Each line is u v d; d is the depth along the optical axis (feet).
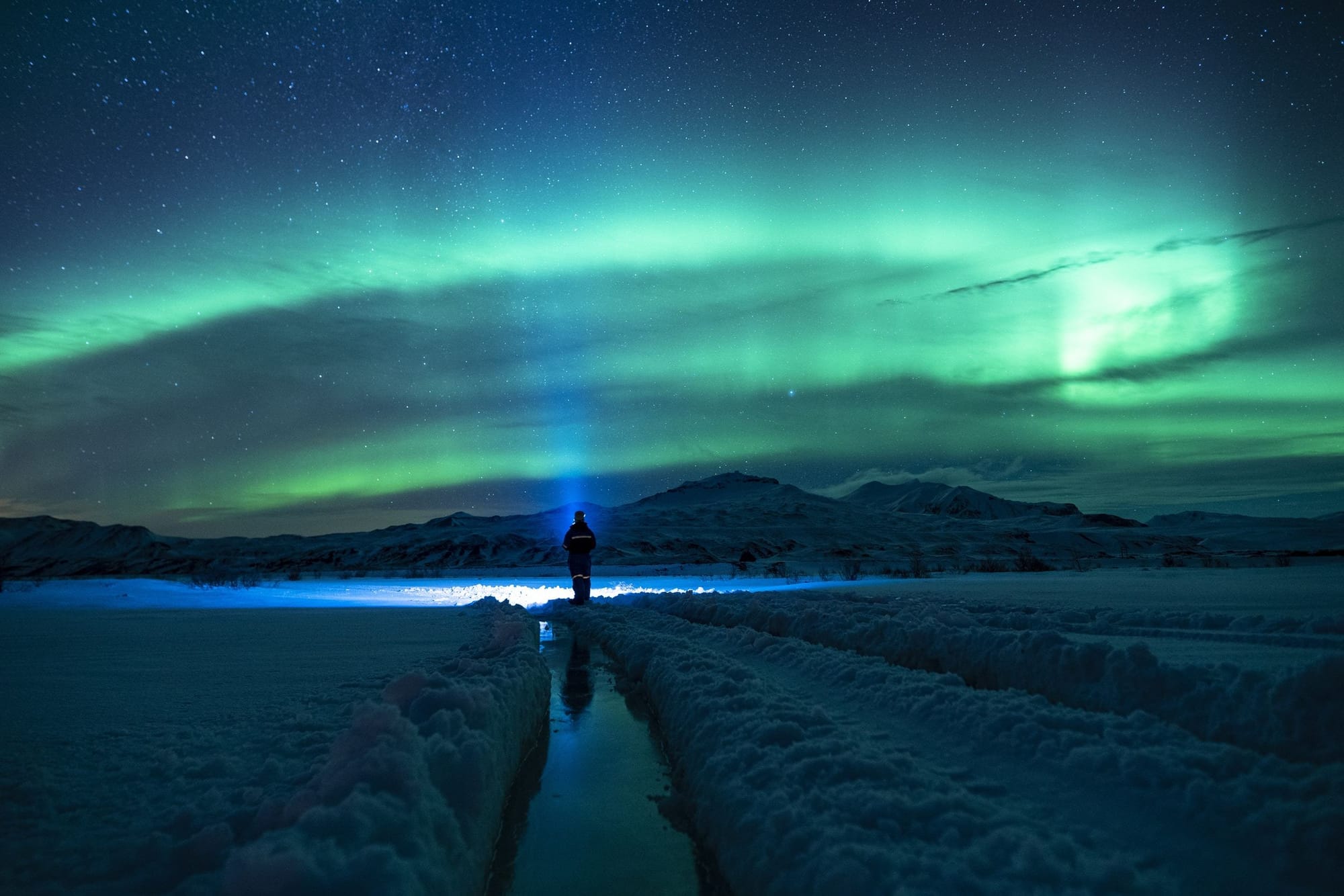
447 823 9.80
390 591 89.92
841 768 11.25
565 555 387.75
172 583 105.60
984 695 15.40
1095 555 349.00
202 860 9.08
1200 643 20.93
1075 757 11.51
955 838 8.87
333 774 10.01
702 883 10.44
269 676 21.95
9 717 16.51
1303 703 11.69
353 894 7.34
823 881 7.98
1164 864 8.35
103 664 24.73
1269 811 8.93
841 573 113.09
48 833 10.02
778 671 21.77
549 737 18.54
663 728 18.60
